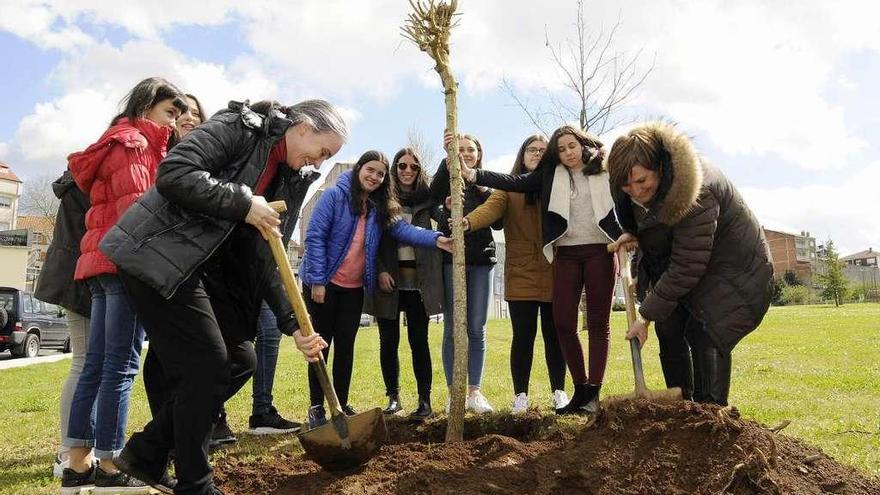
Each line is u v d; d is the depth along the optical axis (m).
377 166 4.34
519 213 4.59
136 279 2.52
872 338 12.55
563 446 3.07
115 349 3.17
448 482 2.80
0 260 32.06
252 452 3.93
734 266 3.44
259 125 2.70
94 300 3.30
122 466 2.70
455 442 3.47
